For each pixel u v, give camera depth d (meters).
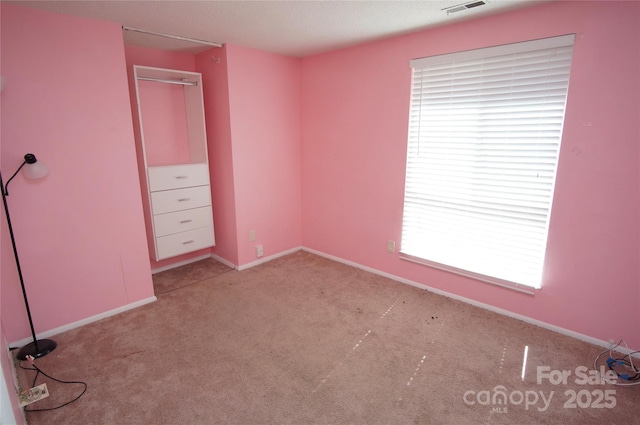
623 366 2.00
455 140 2.60
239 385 1.89
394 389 1.85
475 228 2.61
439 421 1.65
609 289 2.10
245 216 3.45
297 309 2.71
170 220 3.15
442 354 2.14
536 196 2.29
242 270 3.50
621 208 1.99
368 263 3.45
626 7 1.81
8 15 1.96
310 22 2.40
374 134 3.11
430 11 2.18
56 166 2.23
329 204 3.68
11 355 2.13
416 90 2.76
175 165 3.13
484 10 2.17
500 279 2.54
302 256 3.91
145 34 2.64
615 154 1.96
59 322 2.39
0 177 1.91
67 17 2.16
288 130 3.68
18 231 2.15
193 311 2.68
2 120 2.01
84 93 2.28
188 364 2.06
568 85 2.05
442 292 2.93
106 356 2.13
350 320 2.54
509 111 2.31
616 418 1.65
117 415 1.69
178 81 3.14
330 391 1.84
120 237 2.59
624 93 1.88
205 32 2.64
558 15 2.02
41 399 1.78
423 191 2.86
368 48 2.98
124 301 2.68
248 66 3.17
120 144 2.49
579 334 2.26
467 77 2.46
